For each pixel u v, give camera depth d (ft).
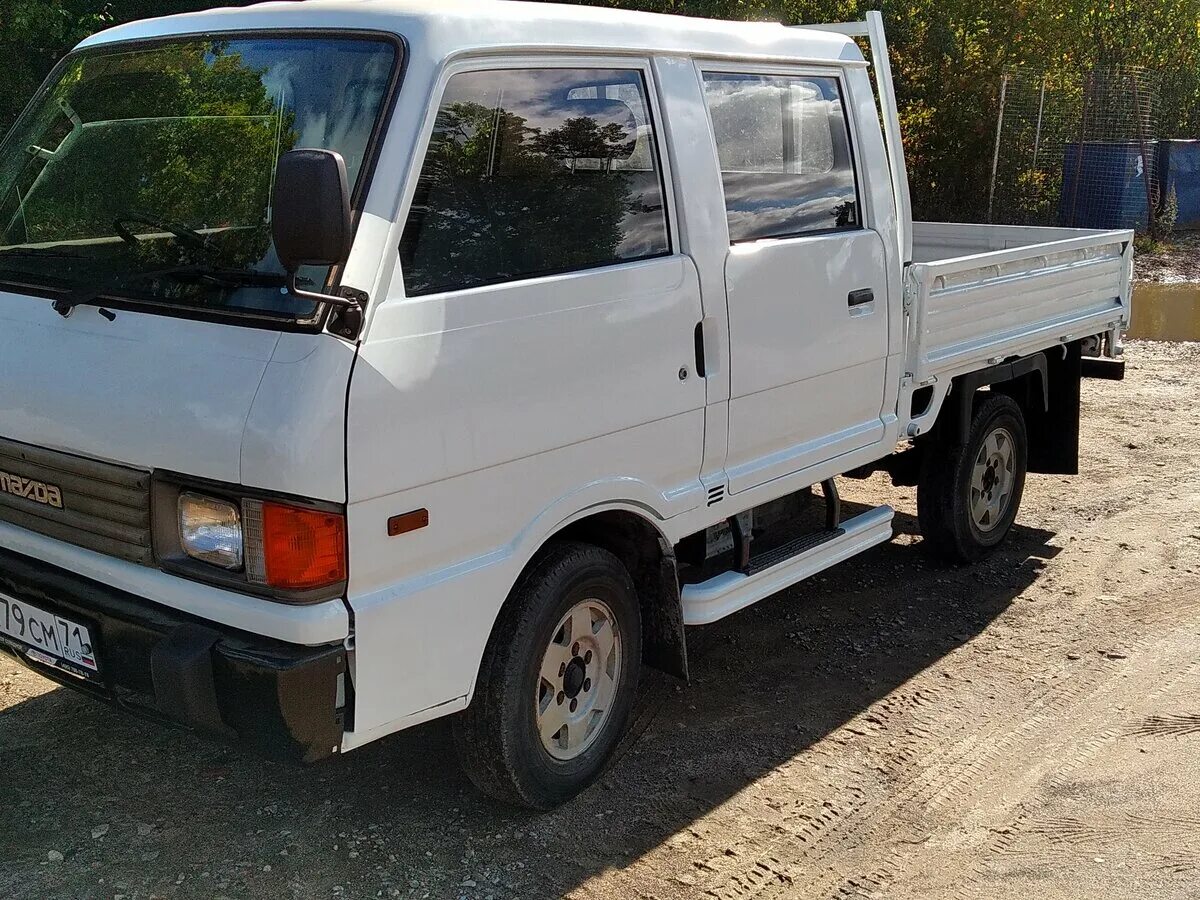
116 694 10.43
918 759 13.47
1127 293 22.36
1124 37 63.41
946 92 55.36
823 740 13.88
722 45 13.41
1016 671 15.80
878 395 15.99
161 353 9.89
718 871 11.29
